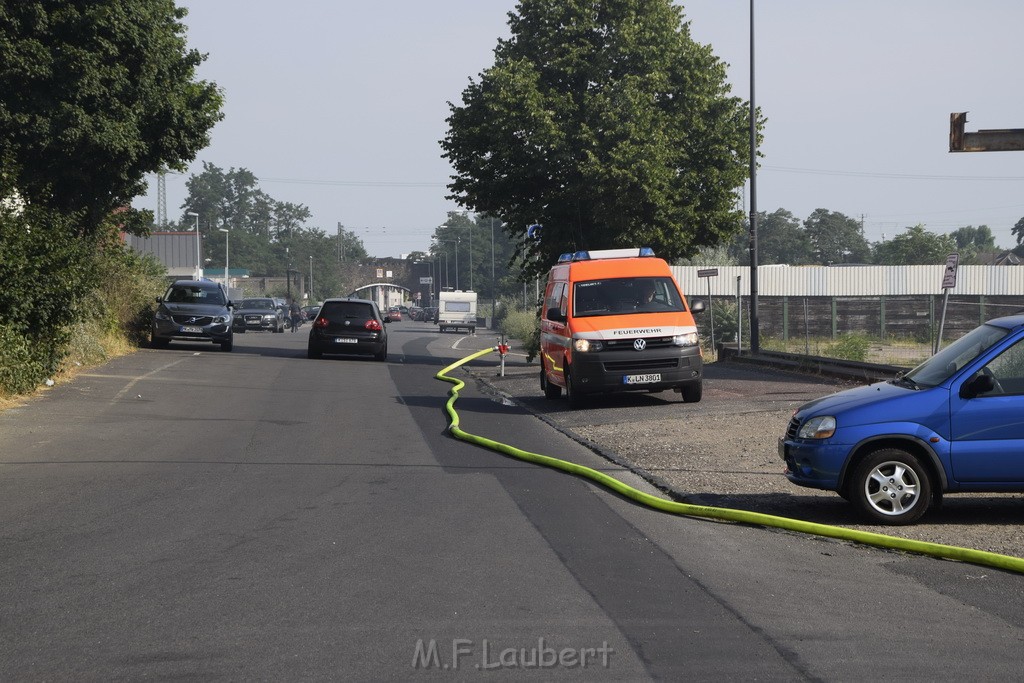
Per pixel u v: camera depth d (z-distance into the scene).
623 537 15.79
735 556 14.70
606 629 11.14
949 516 17.75
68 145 51.81
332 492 19.44
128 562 13.99
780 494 19.66
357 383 46.38
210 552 14.59
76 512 17.44
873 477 16.97
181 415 32.19
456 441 27.22
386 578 13.21
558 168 60.97
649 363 34.72
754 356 53.91
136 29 52.41
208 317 63.38
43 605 11.98
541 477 21.41
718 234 64.56
